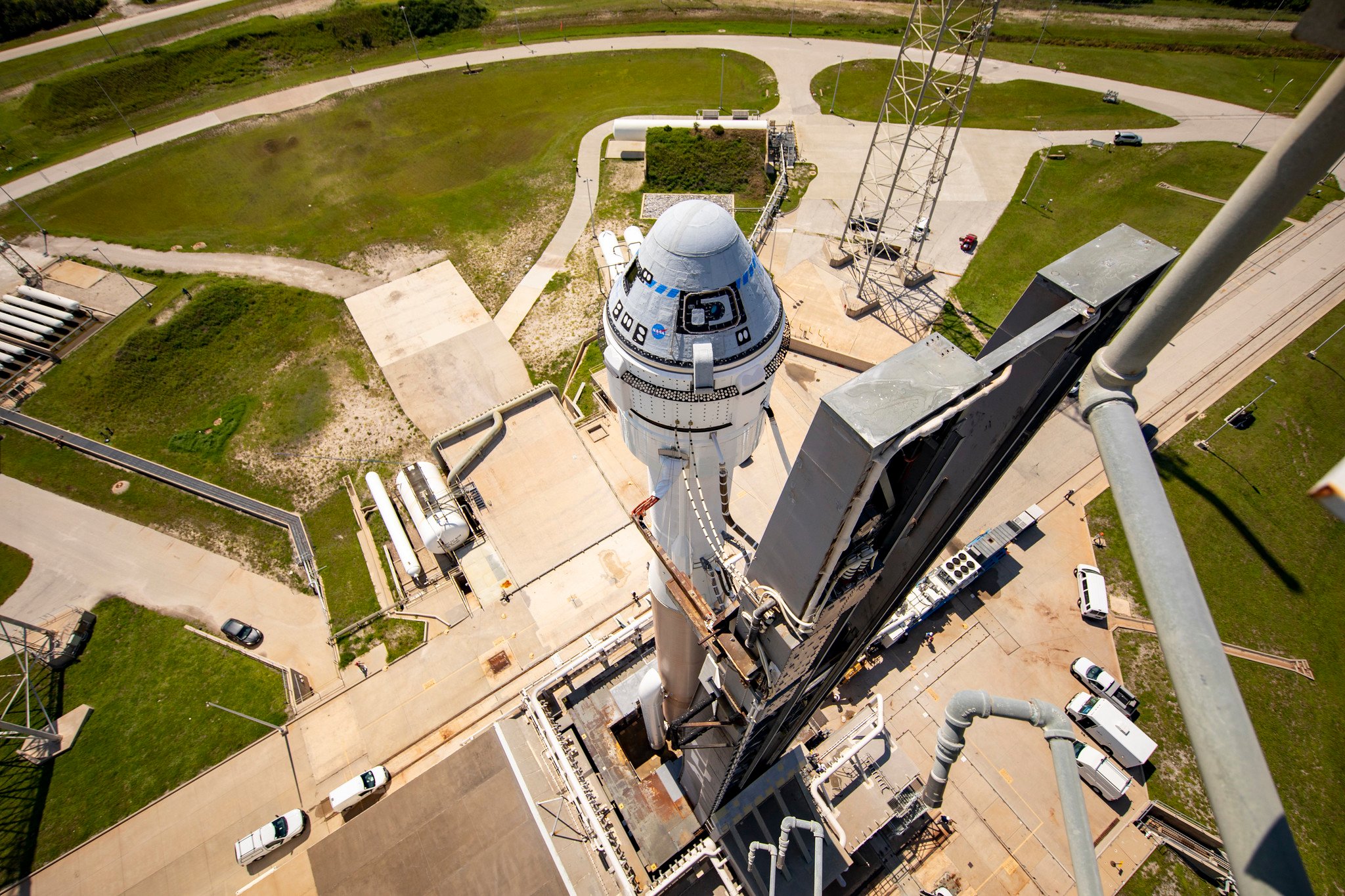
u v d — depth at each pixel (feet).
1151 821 127.65
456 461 179.11
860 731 127.75
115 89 301.63
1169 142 269.03
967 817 127.65
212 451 185.57
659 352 66.28
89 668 150.10
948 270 221.46
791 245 230.48
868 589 75.25
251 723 142.20
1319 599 152.87
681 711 118.32
